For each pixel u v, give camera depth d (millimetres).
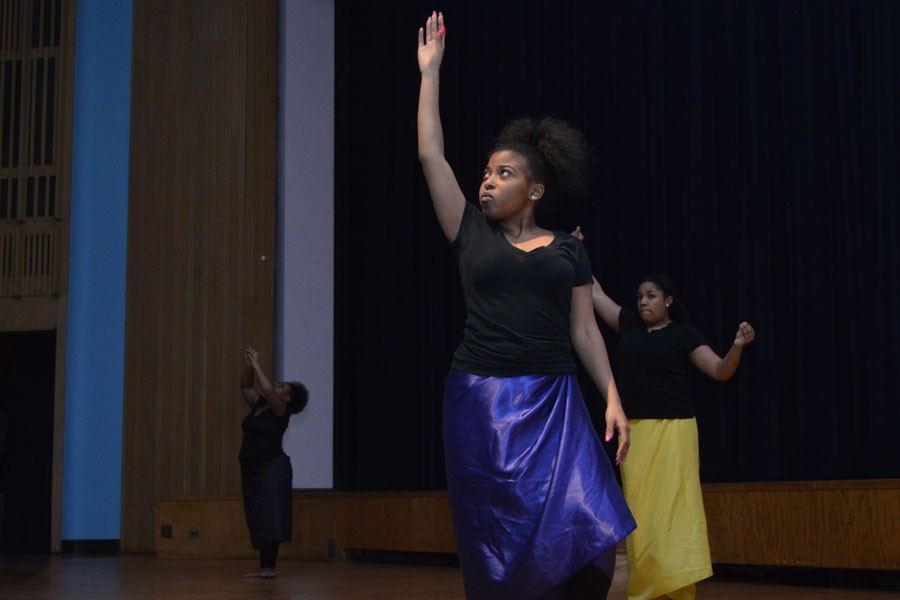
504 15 8039
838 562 4531
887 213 5594
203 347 8711
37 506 9070
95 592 4777
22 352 9266
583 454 2002
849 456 5719
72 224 8875
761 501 4875
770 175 6242
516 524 1944
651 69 6902
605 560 1979
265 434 5691
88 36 9109
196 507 7969
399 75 8867
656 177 6812
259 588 4980
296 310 8938
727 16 6527
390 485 8539
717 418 6332
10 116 9055
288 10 9195
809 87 6008
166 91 9008
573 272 2096
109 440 8688
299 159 9102
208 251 8812
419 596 4496
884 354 5535
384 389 8680
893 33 5633
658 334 3627
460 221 2152
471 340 2078
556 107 7578
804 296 5922
